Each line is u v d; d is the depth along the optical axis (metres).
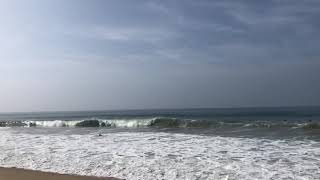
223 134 18.45
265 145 14.07
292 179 8.86
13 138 18.41
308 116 47.84
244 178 9.02
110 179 9.30
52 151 13.56
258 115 53.59
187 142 15.23
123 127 25.69
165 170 9.98
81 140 16.73
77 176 9.69
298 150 12.73
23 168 10.94
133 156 12.05
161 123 26.73
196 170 9.91
